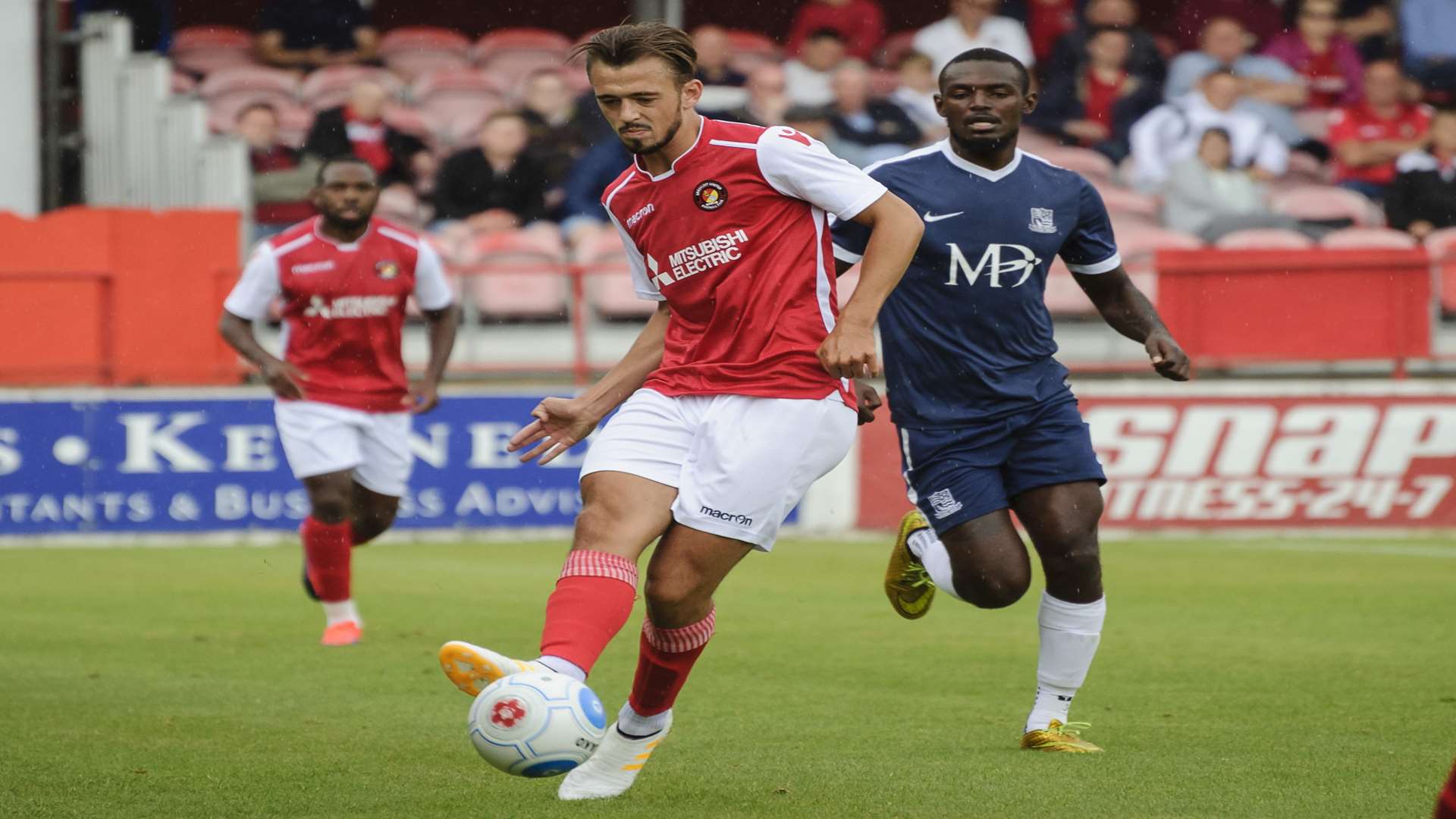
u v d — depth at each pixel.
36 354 43.97
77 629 26.89
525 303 49.84
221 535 41.47
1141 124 58.94
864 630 26.48
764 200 13.32
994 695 20.42
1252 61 61.12
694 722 18.52
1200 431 42.22
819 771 15.56
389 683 21.50
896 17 65.12
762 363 13.29
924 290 17.34
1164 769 15.62
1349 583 32.50
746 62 62.81
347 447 26.28
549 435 14.14
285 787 14.82
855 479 42.88
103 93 55.41
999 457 17.28
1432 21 62.62
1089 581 16.84
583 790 14.28
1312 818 13.45
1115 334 47.66
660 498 13.24
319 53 62.19
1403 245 53.81
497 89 61.06
